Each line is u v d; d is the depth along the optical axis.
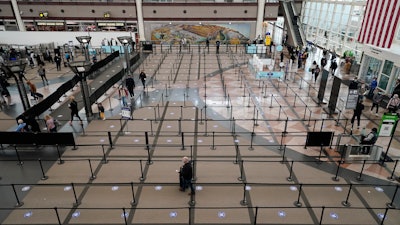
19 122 12.20
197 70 24.67
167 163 11.03
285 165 10.96
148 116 15.30
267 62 23.03
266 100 17.62
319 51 31.94
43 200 9.15
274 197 9.25
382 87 19.17
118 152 11.81
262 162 11.14
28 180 10.14
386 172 10.61
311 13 36.09
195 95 18.55
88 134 13.36
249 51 30.98
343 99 16.67
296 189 9.65
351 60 23.91
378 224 8.20
